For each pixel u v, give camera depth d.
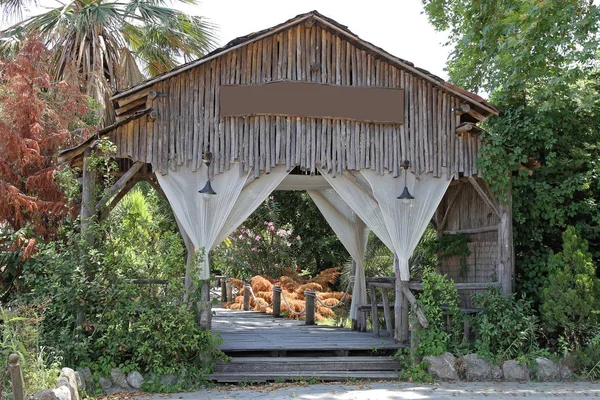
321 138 9.59
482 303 9.62
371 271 17.84
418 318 9.16
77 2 14.68
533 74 11.46
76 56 13.78
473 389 8.30
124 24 15.06
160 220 11.50
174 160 9.19
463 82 14.88
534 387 8.52
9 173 9.16
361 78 9.80
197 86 9.36
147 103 9.23
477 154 10.13
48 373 6.91
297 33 9.68
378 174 9.77
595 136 11.35
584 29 10.62
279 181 9.47
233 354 9.38
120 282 8.50
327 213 12.42
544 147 10.91
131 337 8.35
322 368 9.09
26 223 9.23
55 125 9.88
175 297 8.73
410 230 9.80
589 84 11.59
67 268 8.30
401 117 9.82
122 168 10.85
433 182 9.97
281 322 13.75
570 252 9.63
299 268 20.52
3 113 9.49
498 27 12.66
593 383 8.86
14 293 8.99
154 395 7.86
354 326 11.96
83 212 8.84
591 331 9.34
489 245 10.84
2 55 13.50
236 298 18.58
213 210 9.25
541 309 9.70
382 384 8.63
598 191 11.00
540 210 10.61
